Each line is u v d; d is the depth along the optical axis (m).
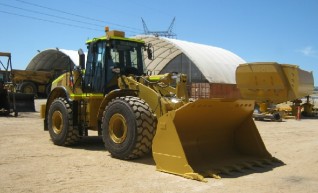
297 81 17.48
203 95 26.86
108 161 7.00
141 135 6.81
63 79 9.88
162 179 5.66
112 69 8.23
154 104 7.17
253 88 18.52
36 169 6.27
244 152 7.35
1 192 4.89
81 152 8.05
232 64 33.78
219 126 7.07
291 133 12.34
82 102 8.83
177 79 7.67
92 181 5.50
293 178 5.91
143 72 8.84
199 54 30.83
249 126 7.29
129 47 8.70
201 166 6.30
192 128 6.62
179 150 5.93
